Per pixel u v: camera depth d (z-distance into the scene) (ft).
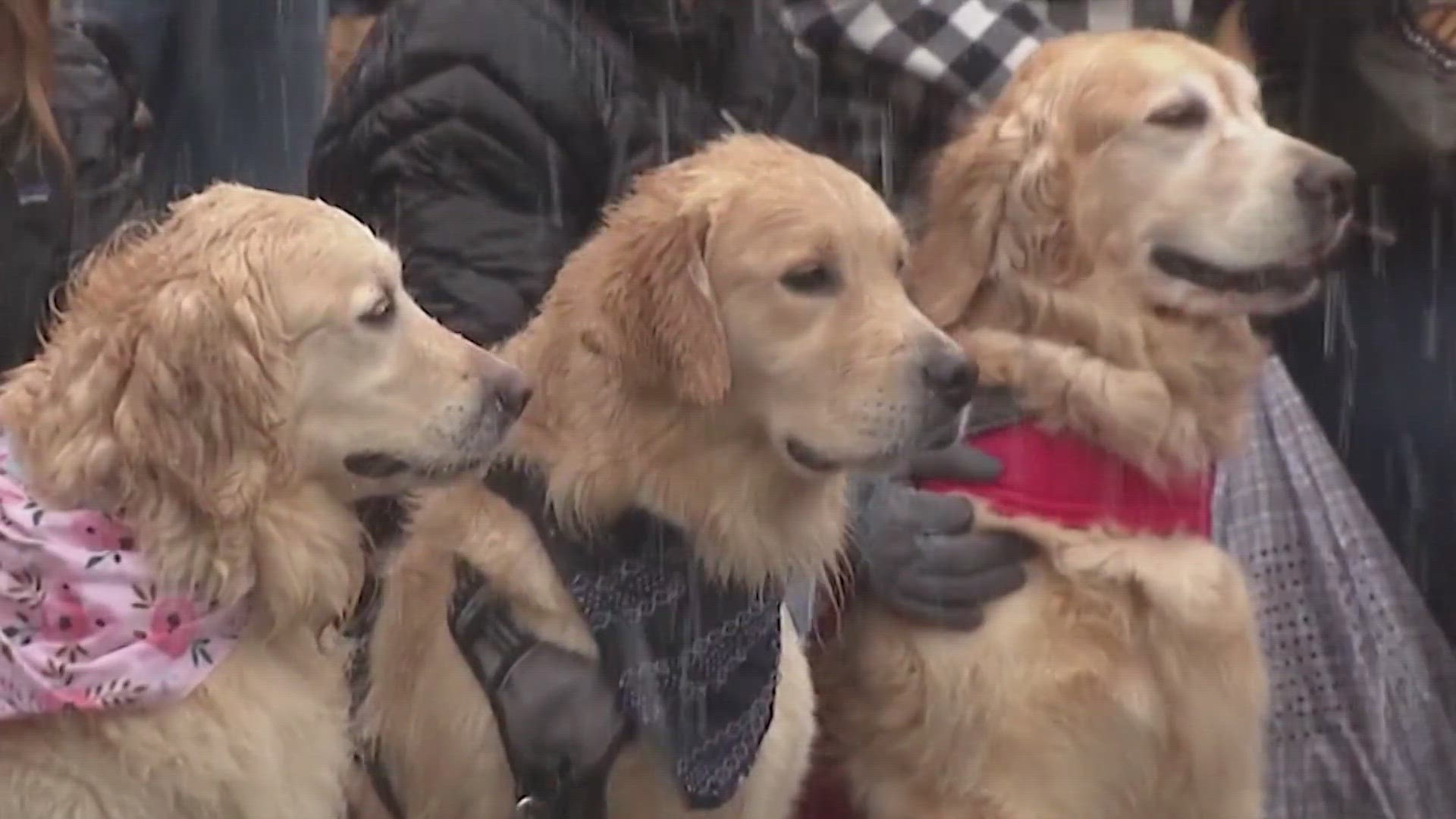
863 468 15.64
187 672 13.64
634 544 15.11
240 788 13.84
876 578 16.60
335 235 14.34
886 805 17.07
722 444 15.38
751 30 19.47
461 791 15.20
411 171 17.43
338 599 14.61
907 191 20.45
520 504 15.20
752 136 16.62
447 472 14.66
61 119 18.99
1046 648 16.46
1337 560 20.97
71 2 21.71
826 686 17.43
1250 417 18.67
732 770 15.24
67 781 13.34
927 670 16.56
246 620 14.14
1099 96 17.08
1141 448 16.81
